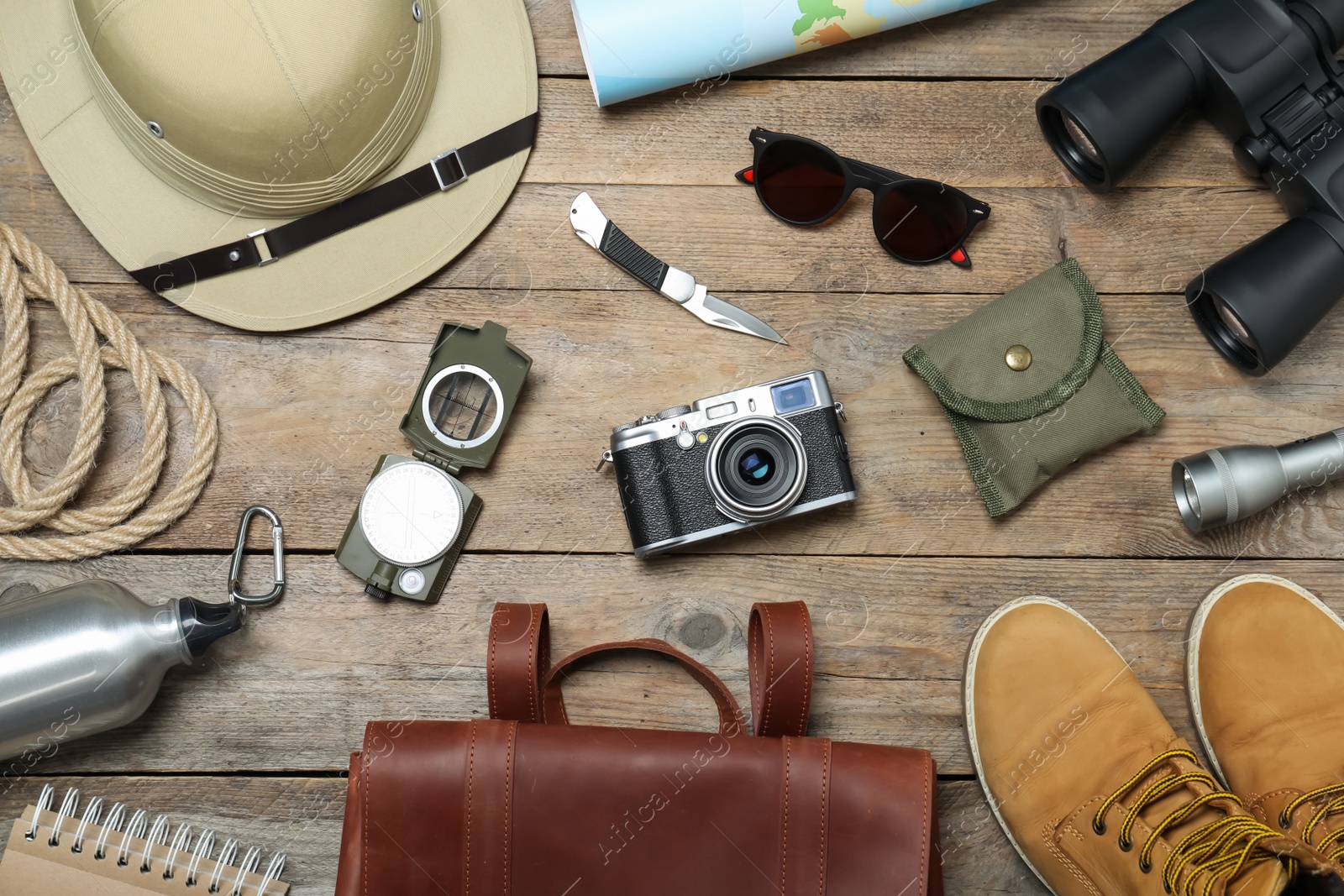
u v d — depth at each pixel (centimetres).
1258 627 125
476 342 126
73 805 117
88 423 122
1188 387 132
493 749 107
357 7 114
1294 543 131
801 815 107
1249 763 123
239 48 111
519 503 128
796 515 124
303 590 126
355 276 126
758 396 120
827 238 133
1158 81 120
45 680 108
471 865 106
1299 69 121
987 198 134
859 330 132
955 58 135
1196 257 134
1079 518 130
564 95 133
